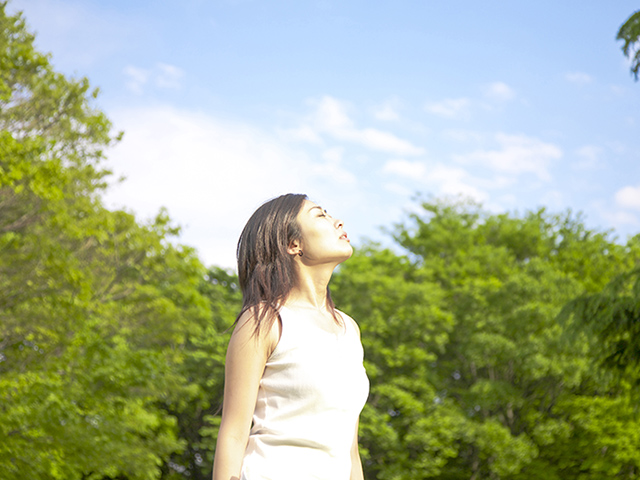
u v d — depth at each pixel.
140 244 14.30
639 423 17.06
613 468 17.86
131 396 12.10
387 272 24.36
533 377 19.70
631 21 8.22
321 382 1.08
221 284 26.19
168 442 13.67
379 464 20.31
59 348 11.46
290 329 1.12
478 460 21.25
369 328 20.72
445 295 23.11
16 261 10.51
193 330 16.69
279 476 1.04
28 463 9.87
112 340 13.86
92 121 11.95
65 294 11.02
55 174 9.88
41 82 11.10
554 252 26.47
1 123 11.01
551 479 19.02
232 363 1.11
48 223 11.24
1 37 11.10
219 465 1.05
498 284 21.77
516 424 21.14
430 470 19.45
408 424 20.50
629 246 24.25
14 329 10.76
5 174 9.22
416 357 20.42
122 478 13.39
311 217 1.21
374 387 20.11
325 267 1.19
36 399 9.90
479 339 19.62
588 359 17.88
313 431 1.07
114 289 14.55
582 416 18.22
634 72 8.44
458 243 25.59
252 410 1.10
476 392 19.84
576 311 9.13
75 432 10.39
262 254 1.18
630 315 8.79
